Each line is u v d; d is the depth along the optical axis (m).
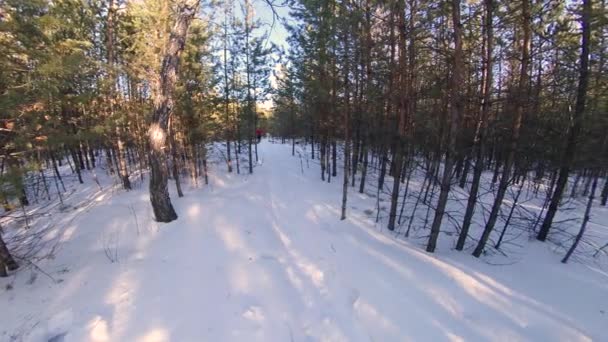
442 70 7.90
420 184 12.93
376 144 12.43
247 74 15.93
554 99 7.17
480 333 3.80
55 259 5.43
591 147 6.94
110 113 10.62
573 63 6.69
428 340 3.67
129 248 5.98
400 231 7.86
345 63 7.95
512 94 6.15
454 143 6.04
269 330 3.70
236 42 15.23
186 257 5.62
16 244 6.19
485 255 6.53
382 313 4.16
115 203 9.09
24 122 5.02
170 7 7.53
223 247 6.14
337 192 11.43
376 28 7.98
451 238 7.56
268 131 61.03
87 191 11.39
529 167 7.20
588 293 5.04
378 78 8.52
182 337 3.48
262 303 4.27
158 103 7.01
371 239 7.06
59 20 5.63
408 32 6.93
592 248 7.32
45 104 5.50
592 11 5.84
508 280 5.27
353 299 4.51
